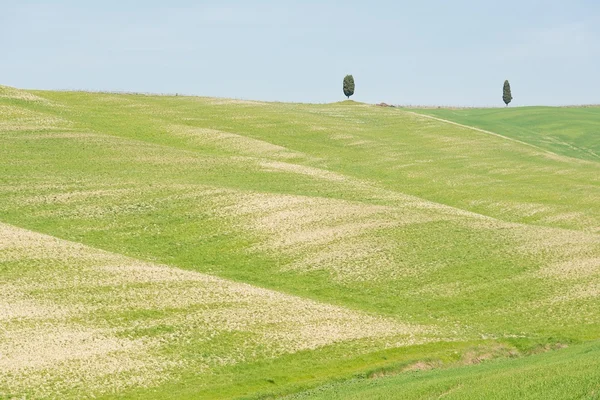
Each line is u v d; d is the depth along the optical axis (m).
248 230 124.62
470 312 96.81
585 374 56.22
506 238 125.50
